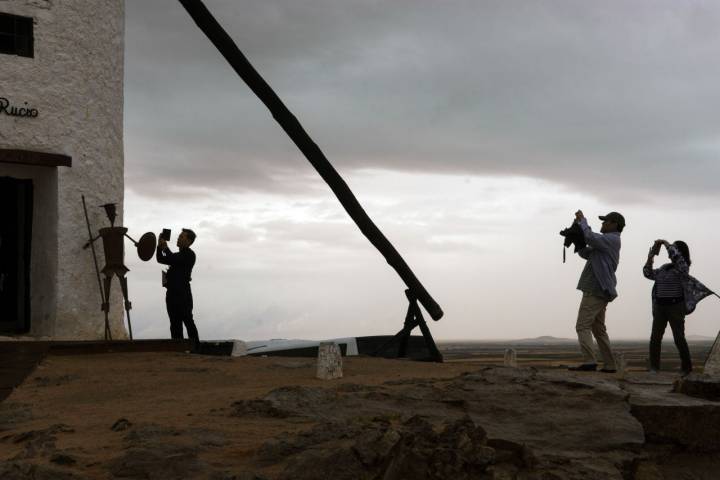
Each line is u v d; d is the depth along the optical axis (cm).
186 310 1409
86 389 933
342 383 888
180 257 1404
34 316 1447
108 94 1523
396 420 602
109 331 1362
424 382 817
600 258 1097
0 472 476
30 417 755
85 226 1455
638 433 619
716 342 1139
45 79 1427
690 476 639
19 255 1483
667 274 1151
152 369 1101
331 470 472
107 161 1509
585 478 535
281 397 714
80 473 497
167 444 549
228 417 678
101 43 1513
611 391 703
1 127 1379
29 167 1429
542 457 560
